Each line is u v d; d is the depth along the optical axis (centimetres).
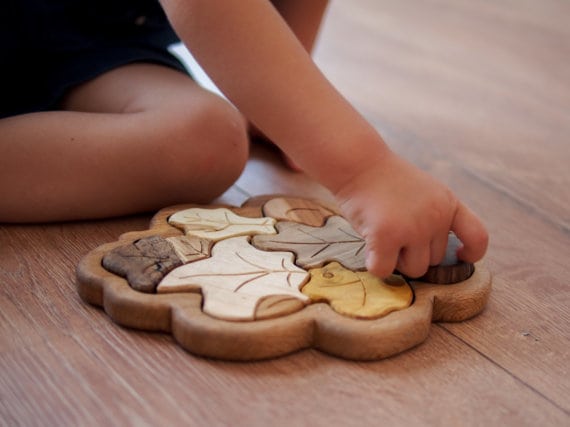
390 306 44
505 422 40
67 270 49
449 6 141
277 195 57
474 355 44
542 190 67
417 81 96
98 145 53
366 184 45
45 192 53
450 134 79
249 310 43
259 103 46
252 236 51
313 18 71
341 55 105
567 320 49
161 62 63
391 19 128
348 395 40
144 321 43
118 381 40
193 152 54
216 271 46
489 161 73
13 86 62
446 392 41
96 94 60
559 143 79
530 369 44
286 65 46
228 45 46
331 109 46
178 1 46
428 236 45
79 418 38
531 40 122
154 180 55
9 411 38
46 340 43
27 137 53
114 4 63
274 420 38
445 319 47
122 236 50
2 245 51
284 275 46
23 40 61
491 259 55
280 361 43
